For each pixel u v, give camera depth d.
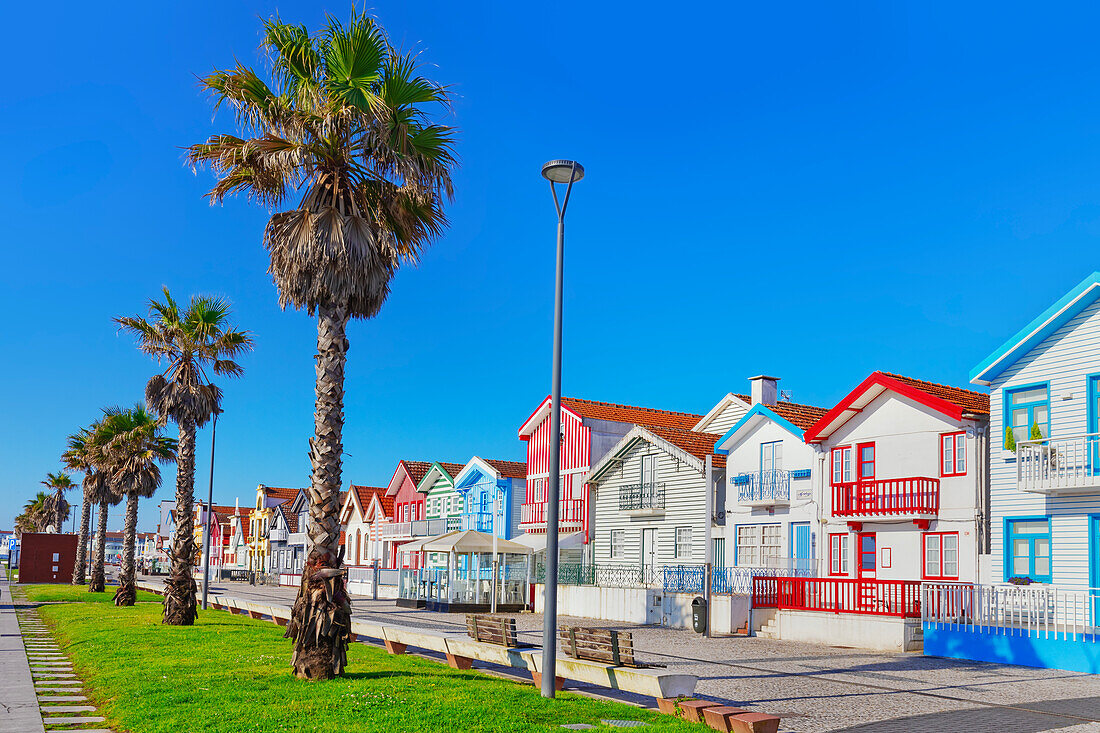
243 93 15.51
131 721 10.71
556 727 10.05
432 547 36.47
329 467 14.09
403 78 15.23
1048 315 21.48
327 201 15.12
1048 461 20.84
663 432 35.22
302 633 13.52
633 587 31.64
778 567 29.12
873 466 26.94
